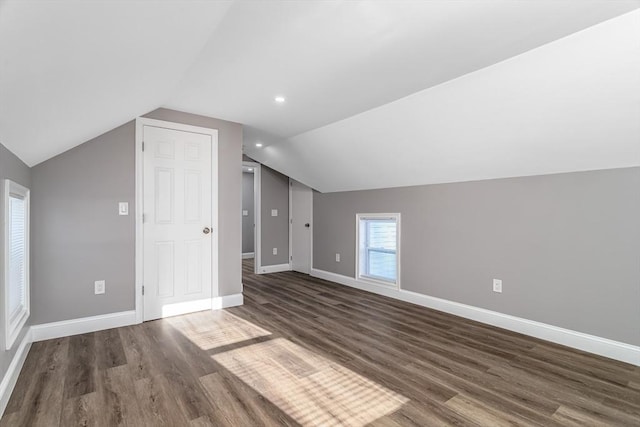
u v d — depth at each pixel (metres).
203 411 1.67
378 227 4.30
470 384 1.94
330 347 2.47
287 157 4.55
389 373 2.07
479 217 3.11
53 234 2.60
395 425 1.57
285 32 1.71
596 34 1.64
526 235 2.77
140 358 2.26
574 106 2.04
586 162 2.38
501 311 2.93
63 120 1.90
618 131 2.05
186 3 1.19
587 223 2.43
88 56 1.29
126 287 2.91
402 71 2.17
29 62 1.09
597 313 2.38
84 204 2.72
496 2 1.46
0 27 0.82
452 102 2.46
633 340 2.22
